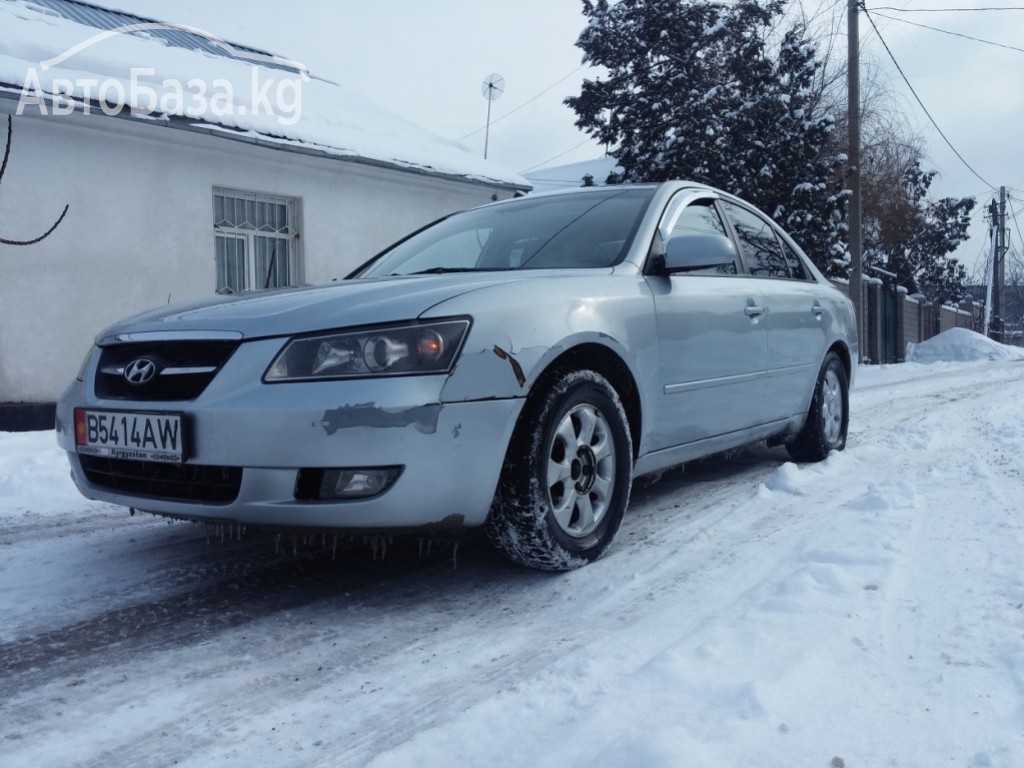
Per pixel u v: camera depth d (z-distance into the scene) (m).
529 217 4.27
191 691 2.33
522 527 2.99
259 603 3.03
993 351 22.50
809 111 19.28
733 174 15.70
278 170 10.30
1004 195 38.19
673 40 16.84
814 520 3.82
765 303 4.51
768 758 1.82
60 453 6.11
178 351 2.94
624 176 16.83
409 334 2.71
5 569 3.46
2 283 8.02
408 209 11.86
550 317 3.05
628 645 2.52
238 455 2.69
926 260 36.44
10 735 2.10
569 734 1.97
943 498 4.08
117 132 8.71
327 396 2.63
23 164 8.10
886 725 1.96
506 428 2.84
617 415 3.34
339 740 2.05
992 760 1.80
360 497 2.65
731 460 5.55
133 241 8.96
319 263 10.81
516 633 2.68
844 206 16.73
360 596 3.08
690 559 3.34
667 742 1.83
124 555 3.65
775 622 2.58
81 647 2.65
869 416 7.96
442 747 1.97
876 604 2.70
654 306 3.59
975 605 2.65
